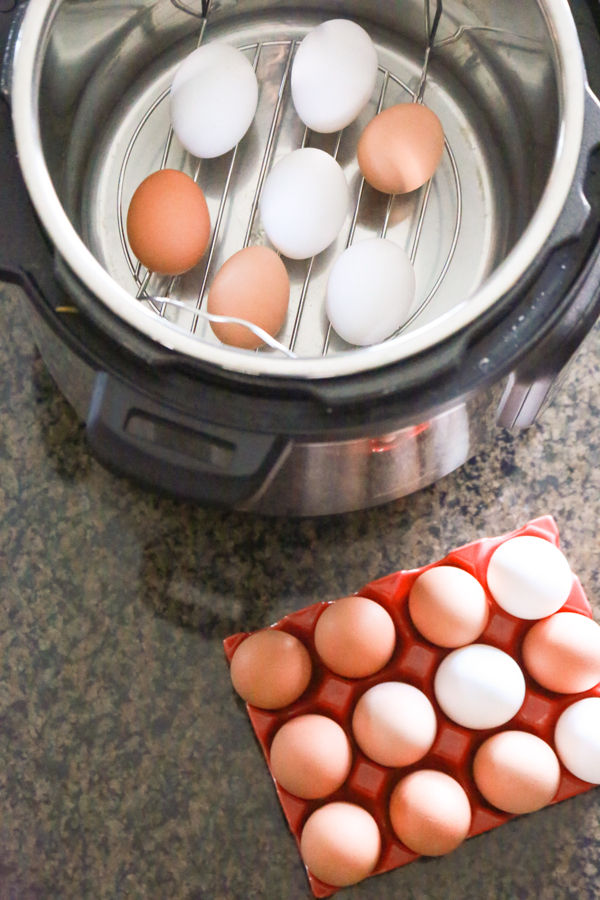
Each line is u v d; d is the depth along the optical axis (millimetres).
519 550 752
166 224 735
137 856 778
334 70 750
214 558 812
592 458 824
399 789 736
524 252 643
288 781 729
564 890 773
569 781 757
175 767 788
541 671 749
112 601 807
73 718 794
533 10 684
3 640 803
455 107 804
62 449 825
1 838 781
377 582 774
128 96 800
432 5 765
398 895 773
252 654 741
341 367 635
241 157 802
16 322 837
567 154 654
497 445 827
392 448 705
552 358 678
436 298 785
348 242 791
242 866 776
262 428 652
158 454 653
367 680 768
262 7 808
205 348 635
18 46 662
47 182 651
